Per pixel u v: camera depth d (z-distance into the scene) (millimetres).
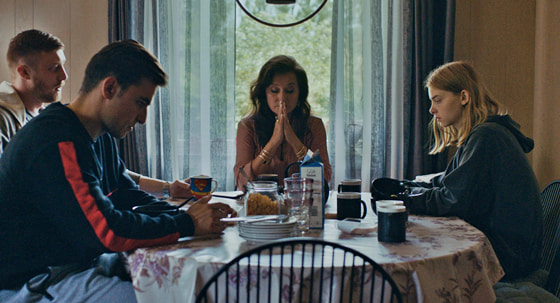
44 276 1405
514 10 3330
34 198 1357
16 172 1354
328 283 1135
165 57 3516
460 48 3389
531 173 1789
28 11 3738
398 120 3457
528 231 1748
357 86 3469
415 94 3334
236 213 1642
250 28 3555
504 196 1758
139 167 3488
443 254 1222
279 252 1249
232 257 1202
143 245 1318
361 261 1161
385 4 3475
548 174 2992
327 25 3529
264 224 1356
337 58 3463
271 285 1134
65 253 1400
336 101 3479
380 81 3430
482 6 3357
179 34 3551
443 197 1737
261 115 2609
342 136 3488
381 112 3447
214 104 3475
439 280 1188
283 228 1359
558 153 2859
